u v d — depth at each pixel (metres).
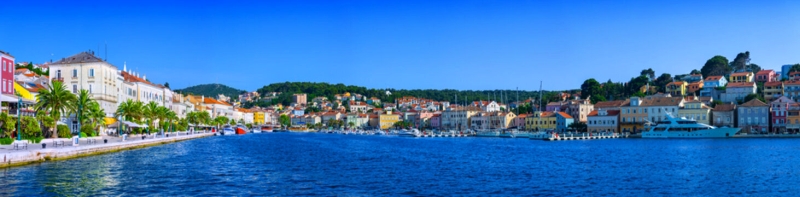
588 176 64.81
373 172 68.25
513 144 150.62
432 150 117.31
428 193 51.84
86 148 82.50
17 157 65.38
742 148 119.31
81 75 137.00
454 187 55.59
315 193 51.25
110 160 76.19
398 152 108.75
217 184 55.66
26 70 159.62
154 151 97.44
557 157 95.06
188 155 90.38
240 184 55.91
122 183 54.88
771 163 80.31
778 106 196.25
